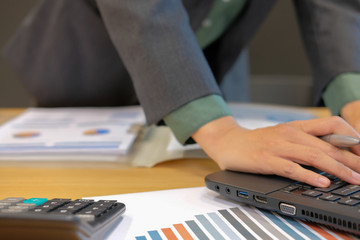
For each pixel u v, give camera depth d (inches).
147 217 18.2
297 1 35.2
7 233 13.4
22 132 33.6
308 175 18.8
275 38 79.8
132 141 30.5
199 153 28.2
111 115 39.3
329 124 20.6
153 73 25.3
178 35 25.6
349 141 19.5
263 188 18.8
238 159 21.5
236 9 38.2
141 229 17.0
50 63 44.0
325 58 31.5
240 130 23.4
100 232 15.4
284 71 80.6
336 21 32.0
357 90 28.9
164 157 27.8
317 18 33.0
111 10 27.0
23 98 87.5
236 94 55.6
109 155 28.8
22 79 46.2
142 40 25.6
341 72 30.1
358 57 30.6
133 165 27.0
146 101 25.9
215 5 37.3
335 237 15.7
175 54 25.3
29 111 42.3
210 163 27.3
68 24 41.6
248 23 38.9
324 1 33.4
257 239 15.8
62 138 31.5
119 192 22.0
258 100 59.4
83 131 33.4
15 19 83.3
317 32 32.8
